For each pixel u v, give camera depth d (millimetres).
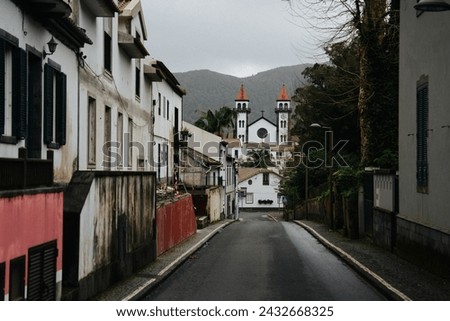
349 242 24828
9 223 8281
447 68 14484
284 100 178125
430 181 15891
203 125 90375
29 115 12055
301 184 56969
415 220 17438
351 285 14398
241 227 40312
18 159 8844
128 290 13227
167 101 36219
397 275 15148
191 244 25031
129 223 15734
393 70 27062
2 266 8008
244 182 107938
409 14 18406
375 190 23609
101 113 18969
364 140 27562
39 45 12242
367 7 27016
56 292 10258
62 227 10742
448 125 14375
